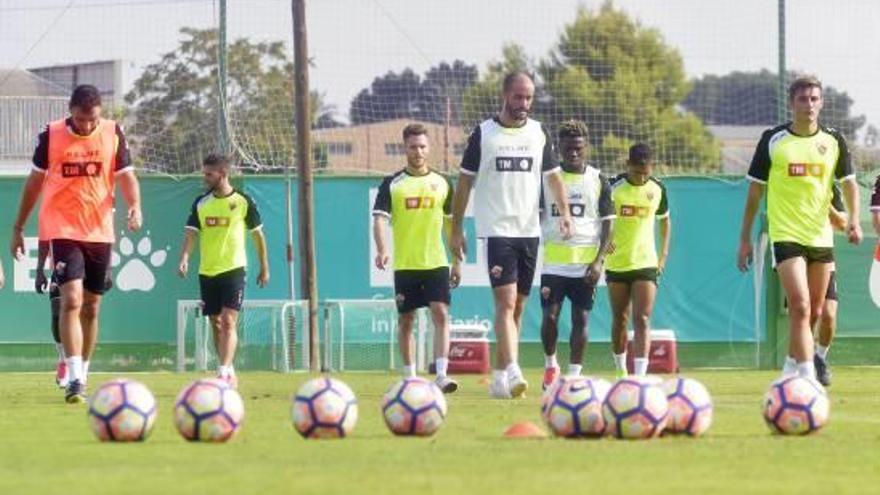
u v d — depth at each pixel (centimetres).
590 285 2705
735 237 3816
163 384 3012
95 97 2323
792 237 2302
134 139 5103
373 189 3844
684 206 3816
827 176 2314
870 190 3831
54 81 5900
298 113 3809
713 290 3819
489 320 3797
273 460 1430
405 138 2747
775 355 3828
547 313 2706
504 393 2464
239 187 3834
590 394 1622
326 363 3781
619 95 6481
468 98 5088
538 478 1288
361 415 2044
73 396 2342
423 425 1667
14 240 2420
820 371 2762
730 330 3822
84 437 1714
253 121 4488
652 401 1606
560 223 2470
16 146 5588
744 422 1914
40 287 2402
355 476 1298
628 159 2839
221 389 1614
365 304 3794
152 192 3781
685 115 8819
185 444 1588
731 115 9894
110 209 2364
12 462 1439
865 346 3838
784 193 2314
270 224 3828
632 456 1455
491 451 1500
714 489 1227
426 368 3772
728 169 9306
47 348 3772
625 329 2852
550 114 6244
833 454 1484
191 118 5097
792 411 1677
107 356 3775
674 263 3812
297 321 3778
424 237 2702
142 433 1619
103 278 2381
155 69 5128
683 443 1575
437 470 1344
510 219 2448
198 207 2927
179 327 3734
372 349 3803
